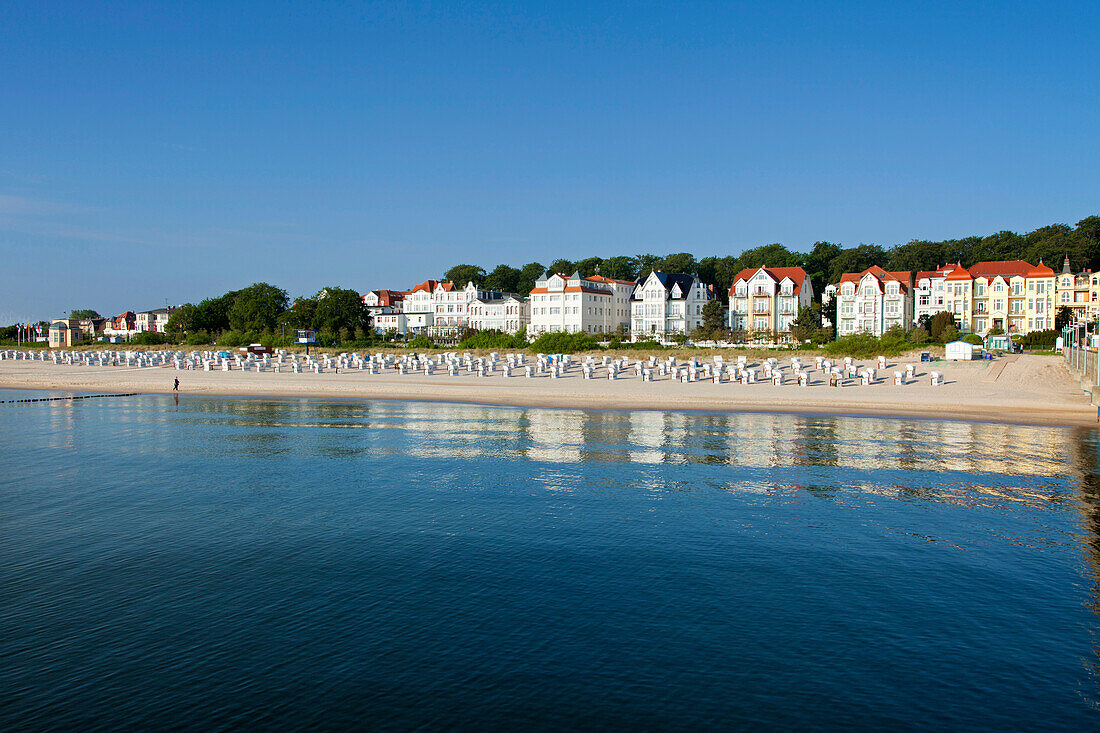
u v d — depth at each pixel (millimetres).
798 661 13109
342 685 12297
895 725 11219
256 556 18312
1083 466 28031
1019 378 56531
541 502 23172
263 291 145625
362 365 79812
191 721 11258
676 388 55594
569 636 14031
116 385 65750
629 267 165375
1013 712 11578
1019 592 16016
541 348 90188
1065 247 121875
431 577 16922
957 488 24688
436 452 31453
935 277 106562
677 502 23094
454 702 11789
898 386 54312
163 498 23875
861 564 17688
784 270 119438
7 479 26641
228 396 57250
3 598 15703
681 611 15102
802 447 32125
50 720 11273
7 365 94500
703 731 11039
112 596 15836
